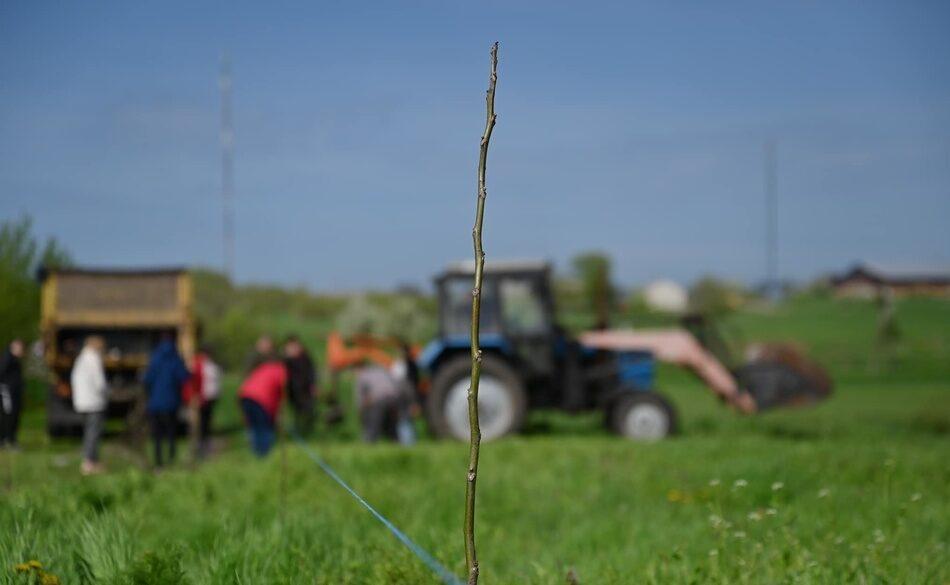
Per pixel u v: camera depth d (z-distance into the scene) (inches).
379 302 2284.7
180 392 607.2
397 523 304.2
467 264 856.9
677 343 865.5
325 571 208.4
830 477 429.4
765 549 227.3
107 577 181.0
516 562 269.4
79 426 852.6
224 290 1895.9
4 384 685.3
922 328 3513.8
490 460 532.1
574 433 867.4
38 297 1069.1
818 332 3257.9
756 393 858.1
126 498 328.8
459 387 815.7
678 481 432.8
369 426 761.6
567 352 855.7
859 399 1434.5
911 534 283.9
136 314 892.6
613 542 296.8
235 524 243.4
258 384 651.5
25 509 247.0
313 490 366.0
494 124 125.9
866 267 6171.3
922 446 669.9
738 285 4242.1
